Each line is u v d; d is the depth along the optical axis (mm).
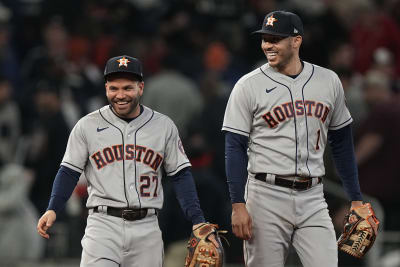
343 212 30938
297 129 19453
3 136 38094
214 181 30781
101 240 19156
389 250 31594
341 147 20328
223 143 36438
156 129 19703
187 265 19281
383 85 34594
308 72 19828
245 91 19641
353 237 20297
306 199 19562
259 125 19656
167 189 30531
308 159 19578
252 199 19719
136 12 47062
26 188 35094
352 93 35688
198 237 19172
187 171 19766
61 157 36594
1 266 33000
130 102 19281
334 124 20156
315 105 19594
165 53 41562
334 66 38688
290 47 19484
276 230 19562
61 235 32969
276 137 19500
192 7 43438
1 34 42781
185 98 36812
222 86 39750
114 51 43750
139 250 19297
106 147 19438
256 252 19688
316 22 44594
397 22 43375
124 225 19234
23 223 33250
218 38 43312
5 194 33031
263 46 19562
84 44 44312
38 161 36531
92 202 19453
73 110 38812
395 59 42875
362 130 32500
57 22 45688
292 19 19500
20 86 42500
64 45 44219
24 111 39031
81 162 19500
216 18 44594
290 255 30156
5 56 42562
